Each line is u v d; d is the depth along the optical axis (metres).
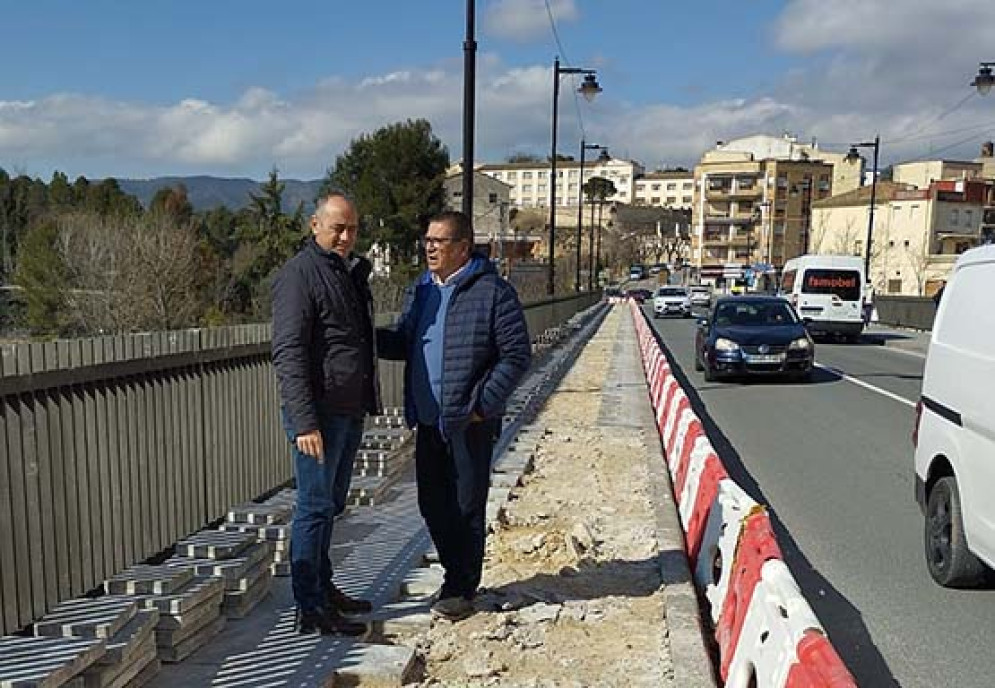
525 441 10.64
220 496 6.18
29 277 38.25
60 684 3.41
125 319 34.53
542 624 4.88
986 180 78.69
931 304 33.78
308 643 4.46
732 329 17.50
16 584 4.05
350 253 4.55
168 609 4.21
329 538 4.71
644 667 4.34
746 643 3.99
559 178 138.50
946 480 5.86
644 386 16.41
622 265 114.31
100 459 4.71
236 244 51.47
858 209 84.75
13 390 4.03
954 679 4.58
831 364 21.20
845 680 2.73
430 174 54.25
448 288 4.71
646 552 6.25
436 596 5.16
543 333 24.12
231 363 6.37
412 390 4.79
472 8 12.59
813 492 8.52
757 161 106.56
